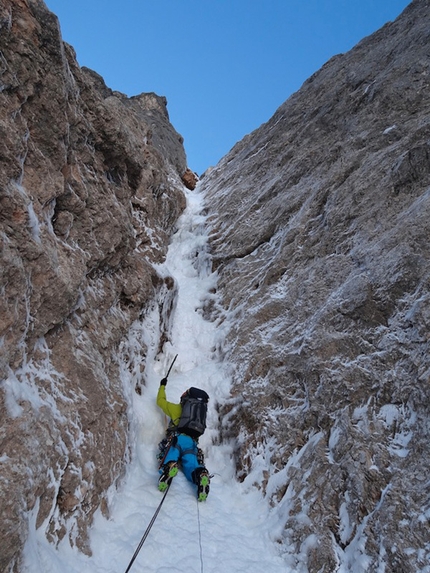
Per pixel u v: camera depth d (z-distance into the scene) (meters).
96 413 3.84
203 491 4.17
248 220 8.38
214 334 6.69
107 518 3.74
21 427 2.79
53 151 3.78
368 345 4.50
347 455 3.90
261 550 3.84
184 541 3.72
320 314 5.16
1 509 2.41
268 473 4.53
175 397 5.52
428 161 5.68
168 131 14.73
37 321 3.38
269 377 5.29
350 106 8.77
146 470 4.59
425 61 7.91
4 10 3.13
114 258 5.10
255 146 11.55
